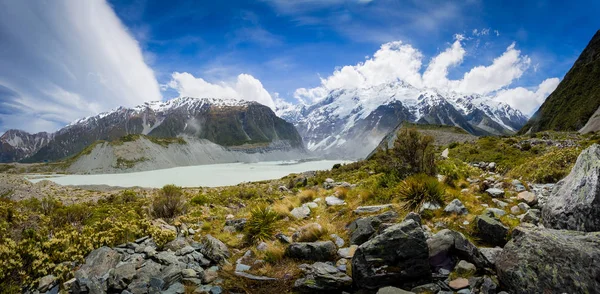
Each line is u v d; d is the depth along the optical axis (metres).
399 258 5.47
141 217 13.16
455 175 12.66
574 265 4.02
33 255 6.71
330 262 6.79
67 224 11.23
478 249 5.67
